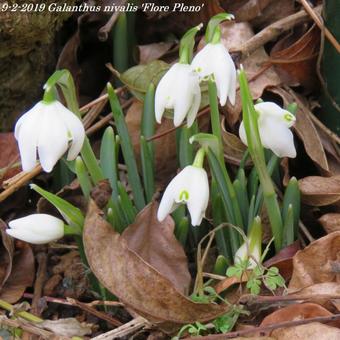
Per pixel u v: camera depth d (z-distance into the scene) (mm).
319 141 533
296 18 565
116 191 491
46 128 436
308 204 514
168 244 481
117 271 453
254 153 459
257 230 475
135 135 546
